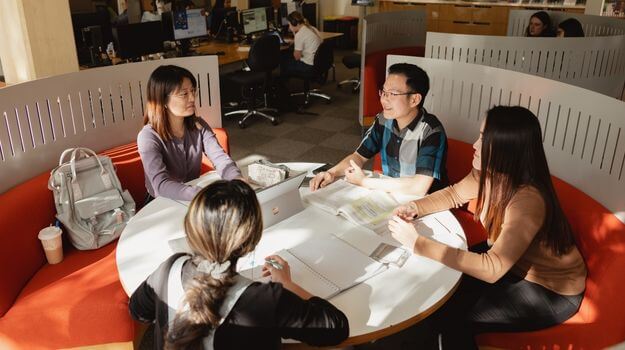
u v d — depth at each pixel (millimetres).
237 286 1183
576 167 2211
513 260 1636
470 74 2787
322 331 1262
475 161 2012
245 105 6148
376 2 8844
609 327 1530
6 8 3277
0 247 1957
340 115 5973
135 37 4969
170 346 1158
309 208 2088
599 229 1897
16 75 3436
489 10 7797
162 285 1234
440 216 2061
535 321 1751
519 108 1722
